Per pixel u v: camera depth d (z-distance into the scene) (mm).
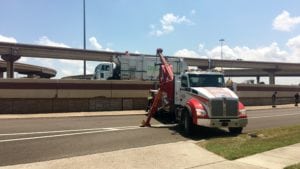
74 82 30500
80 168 9625
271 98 46906
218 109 16562
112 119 24016
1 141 14414
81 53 82625
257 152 11641
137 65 37094
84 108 30875
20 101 28562
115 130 18047
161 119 23531
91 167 9719
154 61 37406
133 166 9852
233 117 16750
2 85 28078
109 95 32094
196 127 17125
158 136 16094
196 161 10477
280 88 48781
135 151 11922
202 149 12359
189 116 16953
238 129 17328
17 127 19141
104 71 38938
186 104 17641
